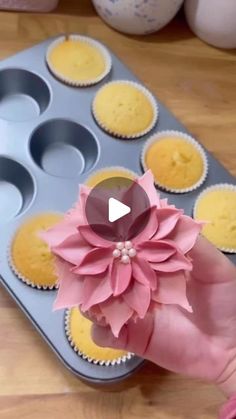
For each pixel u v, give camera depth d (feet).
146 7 1.91
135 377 1.56
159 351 1.40
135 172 1.76
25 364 1.55
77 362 1.51
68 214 1.30
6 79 1.89
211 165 1.82
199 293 1.40
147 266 1.15
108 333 1.34
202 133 1.93
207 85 2.01
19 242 1.61
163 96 1.97
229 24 1.96
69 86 1.88
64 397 1.52
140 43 2.04
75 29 2.02
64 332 1.54
